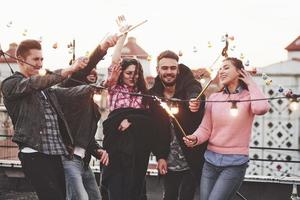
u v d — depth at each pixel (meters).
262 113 4.85
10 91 4.34
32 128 4.37
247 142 4.98
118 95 5.39
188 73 5.48
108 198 5.56
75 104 4.89
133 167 5.29
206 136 5.09
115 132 5.31
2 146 9.91
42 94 4.53
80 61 4.18
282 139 15.50
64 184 4.55
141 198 5.61
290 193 7.84
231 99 4.98
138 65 5.42
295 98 4.54
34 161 4.36
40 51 4.59
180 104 5.31
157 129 5.35
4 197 8.23
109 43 4.92
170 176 5.43
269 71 15.34
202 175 5.06
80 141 5.07
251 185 7.90
